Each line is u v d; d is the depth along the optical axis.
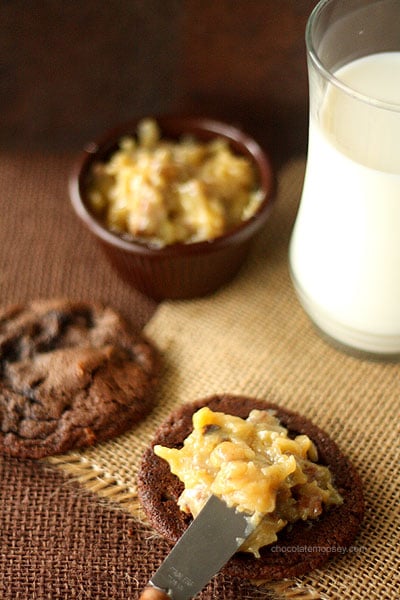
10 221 0.56
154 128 0.54
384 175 0.43
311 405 0.48
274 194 0.51
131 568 0.44
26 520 0.46
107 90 0.57
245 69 0.55
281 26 0.53
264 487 0.41
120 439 0.47
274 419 0.46
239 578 0.44
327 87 0.43
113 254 0.50
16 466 0.47
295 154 0.59
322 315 0.49
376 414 0.48
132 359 0.49
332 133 0.44
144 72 0.56
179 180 0.52
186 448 0.44
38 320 0.50
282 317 0.52
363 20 0.45
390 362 0.50
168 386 0.49
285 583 0.43
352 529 0.44
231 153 0.54
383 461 0.47
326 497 0.43
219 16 0.53
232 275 0.53
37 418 0.47
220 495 0.42
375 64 0.46
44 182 0.58
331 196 0.45
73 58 0.56
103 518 0.46
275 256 0.54
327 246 0.47
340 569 0.44
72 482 0.47
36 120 0.58
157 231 0.51
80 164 0.52
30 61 0.56
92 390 0.47
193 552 0.42
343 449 0.47
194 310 0.52
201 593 0.43
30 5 0.53
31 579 0.44
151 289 0.52
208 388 0.49
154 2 0.53
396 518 0.45
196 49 0.55
